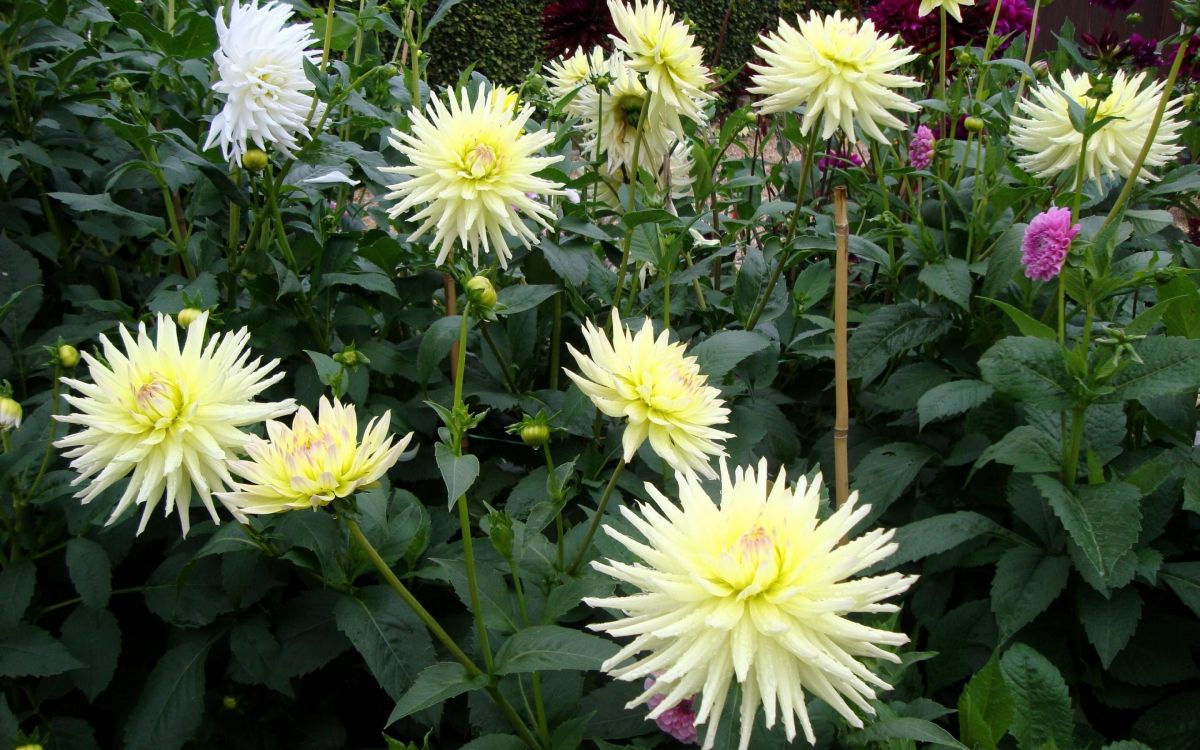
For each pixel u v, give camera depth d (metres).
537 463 1.21
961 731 0.82
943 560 1.05
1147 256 1.08
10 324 1.14
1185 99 1.52
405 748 0.82
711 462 1.07
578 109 1.39
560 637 0.82
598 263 1.22
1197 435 1.08
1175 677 0.98
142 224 1.15
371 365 1.13
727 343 1.06
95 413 0.80
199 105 1.29
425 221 1.04
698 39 4.03
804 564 0.66
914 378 1.18
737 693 0.74
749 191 1.57
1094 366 0.97
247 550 0.97
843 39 1.10
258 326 1.13
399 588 0.81
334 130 1.30
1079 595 0.97
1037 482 0.95
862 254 1.24
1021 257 1.09
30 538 1.01
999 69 1.55
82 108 1.25
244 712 1.05
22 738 0.89
